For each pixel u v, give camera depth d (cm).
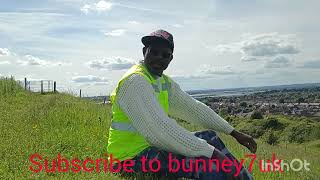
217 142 157
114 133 162
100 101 505
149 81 153
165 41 154
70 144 223
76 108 381
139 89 149
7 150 202
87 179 161
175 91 169
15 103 455
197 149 145
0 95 505
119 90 153
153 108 148
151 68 157
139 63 160
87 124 307
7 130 258
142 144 158
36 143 220
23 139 228
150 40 155
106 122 316
